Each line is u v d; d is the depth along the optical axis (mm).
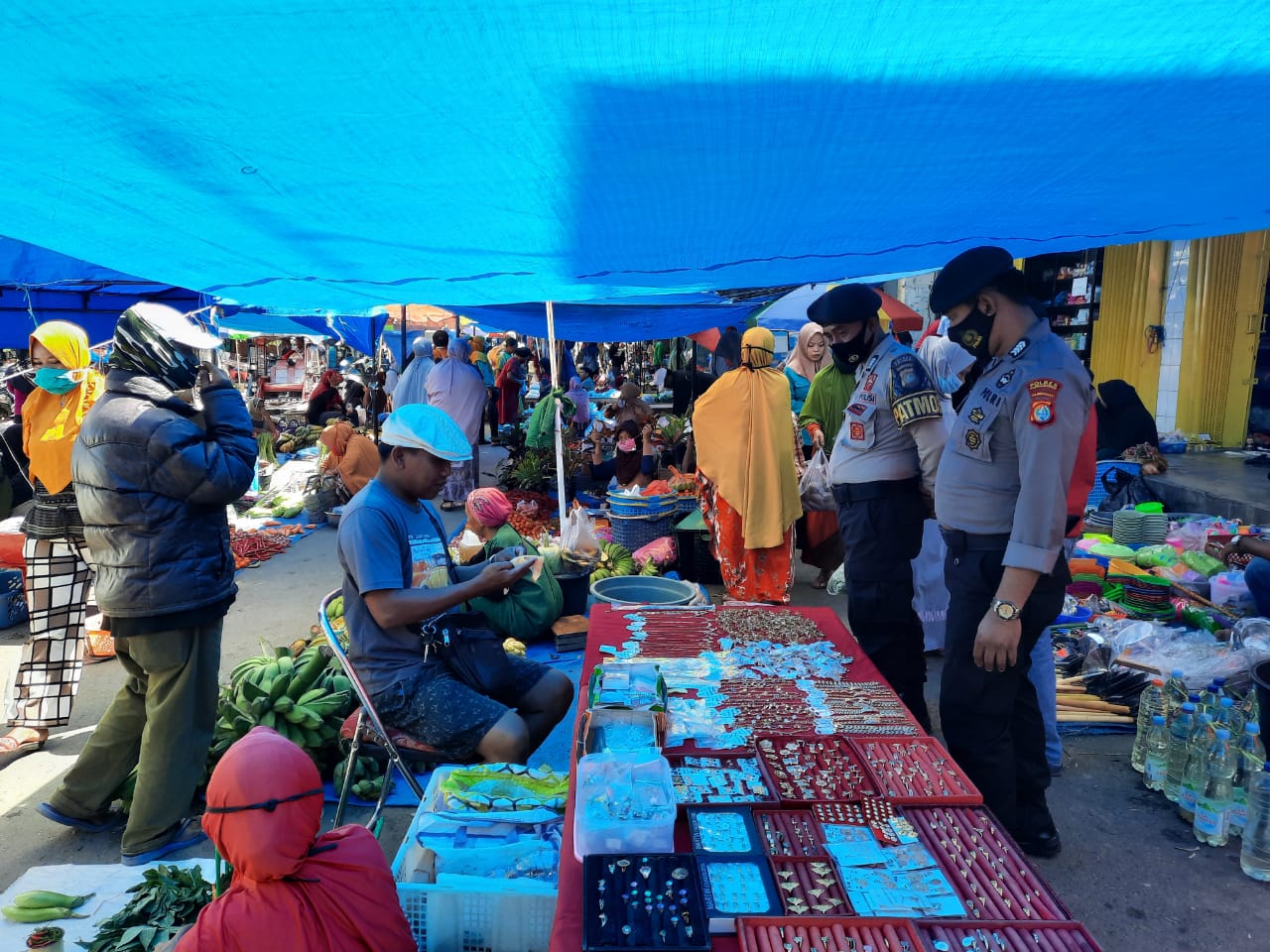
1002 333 2742
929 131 1907
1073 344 11617
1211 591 5418
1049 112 1800
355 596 3299
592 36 1391
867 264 3943
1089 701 4473
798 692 3062
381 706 3238
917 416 3441
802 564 7672
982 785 2961
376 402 15461
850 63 1527
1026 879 2033
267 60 1438
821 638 3658
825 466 5699
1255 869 3129
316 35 1354
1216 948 2789
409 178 2072
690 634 3697
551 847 2502
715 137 1893
